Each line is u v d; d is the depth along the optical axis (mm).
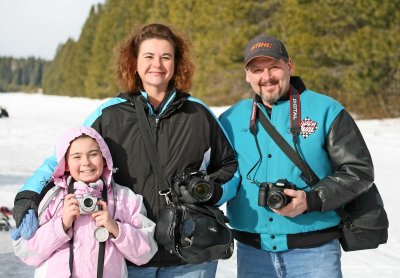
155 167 2814
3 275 4191
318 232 2945
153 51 2896
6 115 23297
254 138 3031
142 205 2777
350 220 2936
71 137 2670
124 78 2988
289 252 2975
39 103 36906
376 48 22344
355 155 2844
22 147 13336
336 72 25406
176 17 43156
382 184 8617
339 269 2965
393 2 22250
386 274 4617
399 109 22688
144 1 55594
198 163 2889
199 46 37406
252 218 3008
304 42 24281
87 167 2676
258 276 3059
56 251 2631
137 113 2857
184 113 2891
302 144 2928
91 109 30641
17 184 8000
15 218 2627
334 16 23828
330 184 2801
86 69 79875
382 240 2957
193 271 2869
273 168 2967
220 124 3006
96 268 2619
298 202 2758
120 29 60719
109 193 2738
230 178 2941
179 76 3035
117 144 2846
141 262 2717
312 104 2969
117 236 2607
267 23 31156
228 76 33875
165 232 2701
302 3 25172
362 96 23734
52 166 2779
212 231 2693
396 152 12328
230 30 34531
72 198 2588
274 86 2977
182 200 2752
